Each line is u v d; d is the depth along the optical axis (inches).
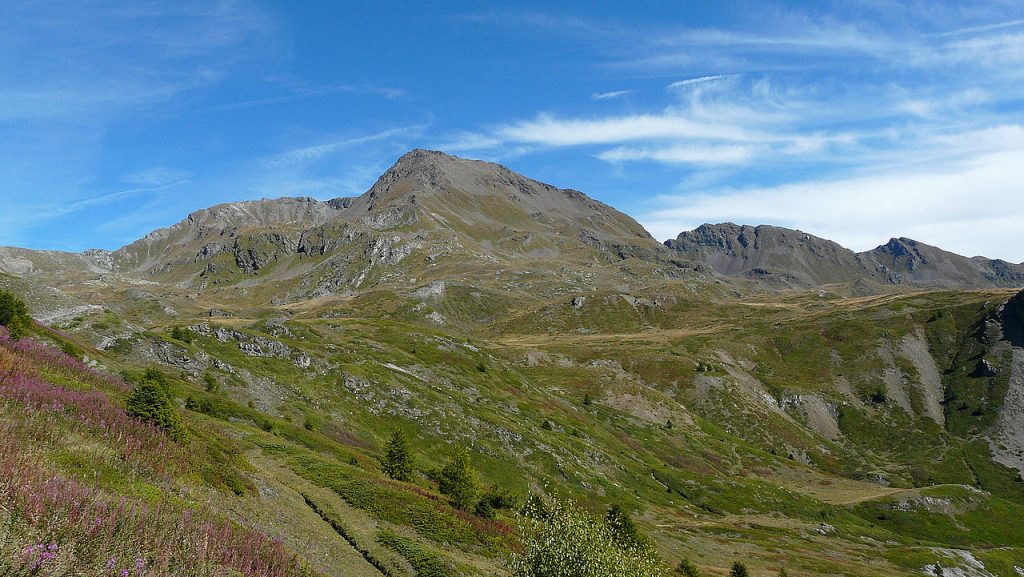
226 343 4379.9
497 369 6953.7
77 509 810.8
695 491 5472.4
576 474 4436.5
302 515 1557.6
